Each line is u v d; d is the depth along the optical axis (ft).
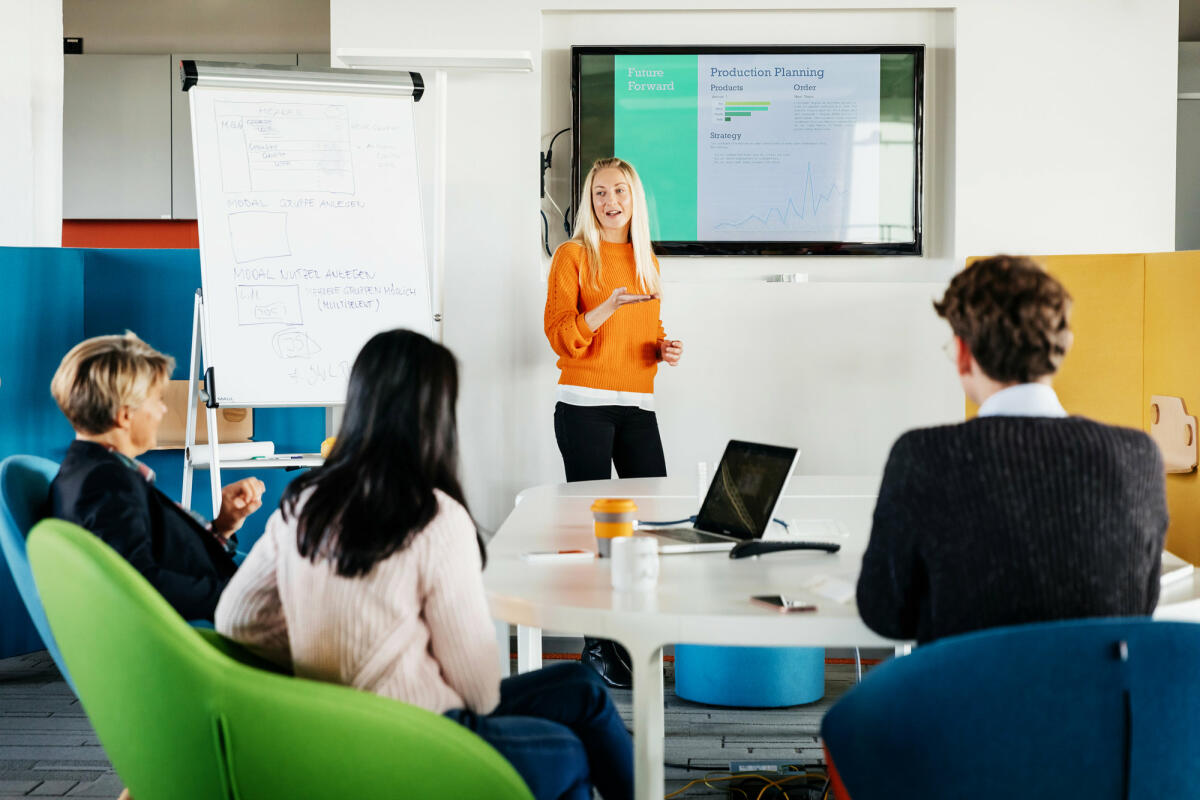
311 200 12.79
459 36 14.08
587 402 12.52
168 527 7.46
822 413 14.03
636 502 8.93
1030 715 3.85
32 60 13.94
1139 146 13.98
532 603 5.31
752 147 14.34
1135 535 4.44
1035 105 13.97
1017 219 14.03
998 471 4.42
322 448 13.04
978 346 4.75
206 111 12.60
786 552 6.69
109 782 9.14
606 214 12.42
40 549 4.81
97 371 7.35
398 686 4.88
